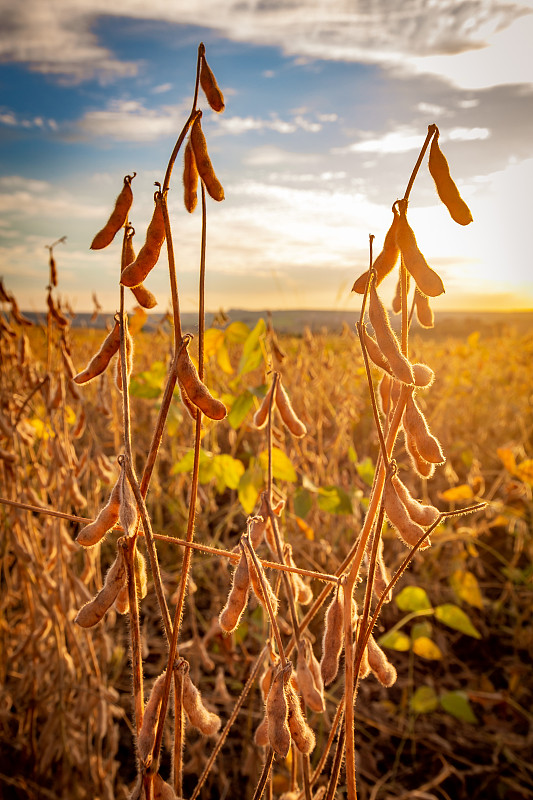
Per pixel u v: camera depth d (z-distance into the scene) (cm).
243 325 108
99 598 38
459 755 113
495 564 173
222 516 178
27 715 107
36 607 98
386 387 44
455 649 142
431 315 40
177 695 40
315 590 129
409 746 116
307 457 128
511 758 110
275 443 91
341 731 46
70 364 90
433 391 258
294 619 48
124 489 35
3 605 109
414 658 138
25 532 94
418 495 184
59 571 91
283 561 48
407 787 107
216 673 125
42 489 99
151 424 194
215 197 37
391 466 37
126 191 38
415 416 38
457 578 127
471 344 289
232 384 120
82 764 94
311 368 153
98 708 93
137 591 39
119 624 134
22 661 113
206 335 108
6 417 93
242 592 41
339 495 106
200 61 36
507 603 157
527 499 159
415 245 36
